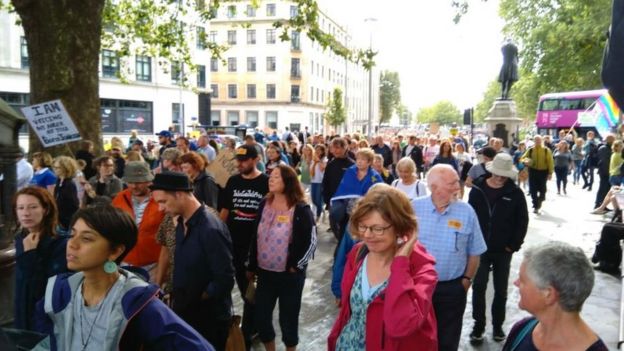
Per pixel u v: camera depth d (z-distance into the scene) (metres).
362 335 2.59
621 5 1.68
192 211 3.43
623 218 8.57
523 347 2.12
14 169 4.52
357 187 6.46
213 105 67.19
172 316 2.02
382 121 115.44
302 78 65.25
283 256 4.28
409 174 6.30
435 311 3.77
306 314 5.84
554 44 29.19
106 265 2.06
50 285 2.16
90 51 8.90
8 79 30.16
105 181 6.58
